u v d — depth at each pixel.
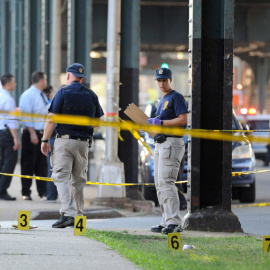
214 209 36.16
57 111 35.44
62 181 35.69
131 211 48.78
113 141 49.91
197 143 36.09
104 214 45.78
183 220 36.25
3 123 51.22
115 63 50.19
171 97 33.91
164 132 31.95
